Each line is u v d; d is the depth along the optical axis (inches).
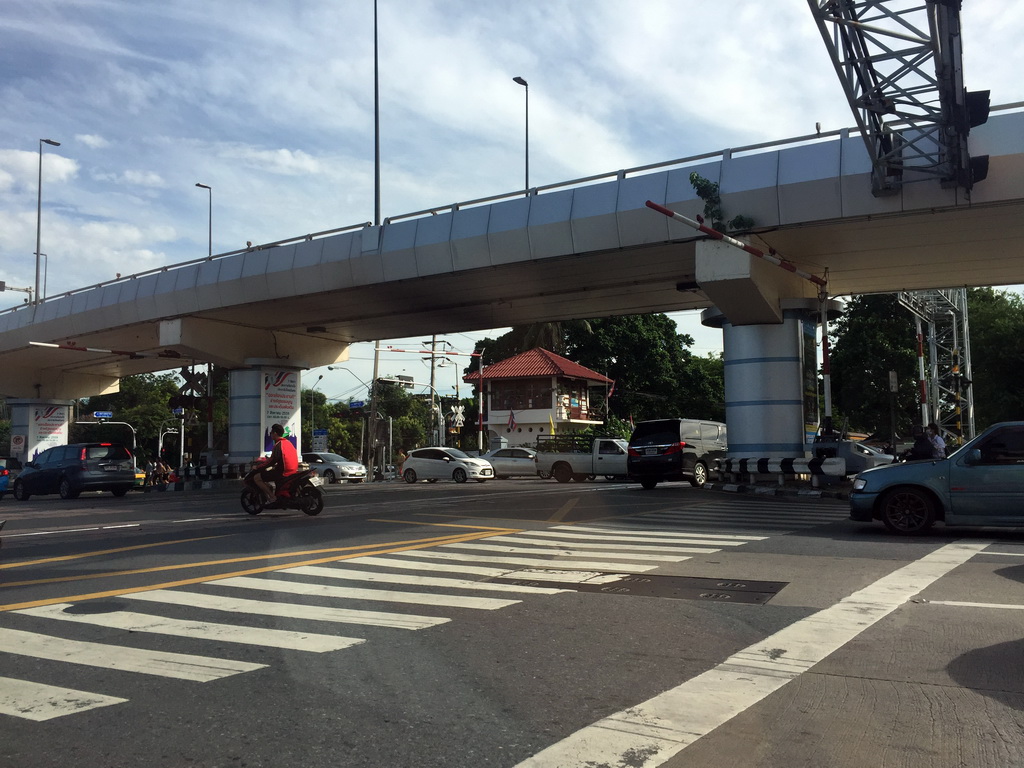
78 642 226.2
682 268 846.5
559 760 140.6
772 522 519.5
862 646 211.3
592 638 223.9
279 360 1235.9
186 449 2539.4
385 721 160.7
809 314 873.5
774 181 679.1
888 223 683.4
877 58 519.2
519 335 2285.9
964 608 252.7
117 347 1380.4
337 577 323.0
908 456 685.9
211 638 228.1
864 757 141.0
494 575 325.1
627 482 1189.7
